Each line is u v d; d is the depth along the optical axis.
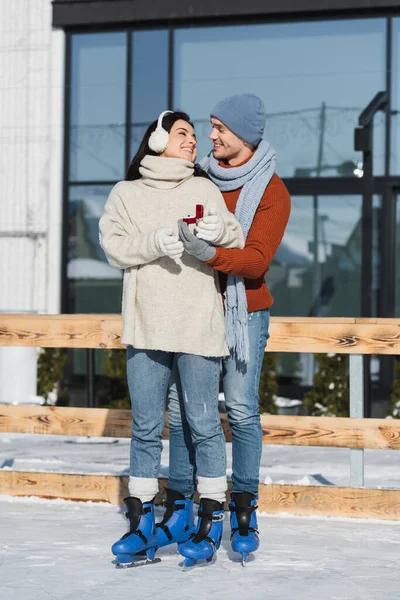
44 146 14.05
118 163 13.90
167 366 4.99
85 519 6.05
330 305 13.30
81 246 13.99
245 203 5.09
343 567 4.87
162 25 13.76
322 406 11.63
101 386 12.39
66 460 8.68
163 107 13.77
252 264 4.91
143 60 13.84
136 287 4.92
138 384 4.95
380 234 13.11
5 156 14.18
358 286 13.21
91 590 4.39
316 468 8.18
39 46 14.08
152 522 4.91
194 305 4.84
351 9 13.13
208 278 4.91
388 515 6.14
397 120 13.08
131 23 13.84
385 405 12.72
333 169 13.28
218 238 4.75
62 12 13.91
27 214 14.10
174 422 5.21
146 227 4.92
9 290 14.11
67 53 14.07
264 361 11.88
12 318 6.92
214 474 4.91
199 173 5.20
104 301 13.90
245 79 13.54
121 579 4.59
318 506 6.26
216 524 4.92
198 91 13.67
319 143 13.32
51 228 14.03
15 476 6.76
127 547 4.73
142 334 4.88
